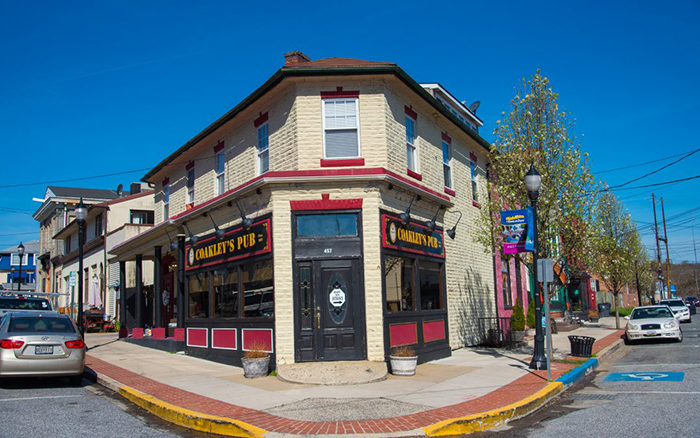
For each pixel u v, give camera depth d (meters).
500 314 20.97
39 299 18.36
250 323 13.80
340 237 13.03
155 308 20.91
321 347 12.62
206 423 8.29
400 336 13.45
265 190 13.44
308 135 13.84
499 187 15.80
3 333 11.48
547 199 14.52
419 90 15.33
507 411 8.65
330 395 10.02
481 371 12.68
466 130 18.91
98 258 32.31
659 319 20.36
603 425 7.96
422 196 15.15
